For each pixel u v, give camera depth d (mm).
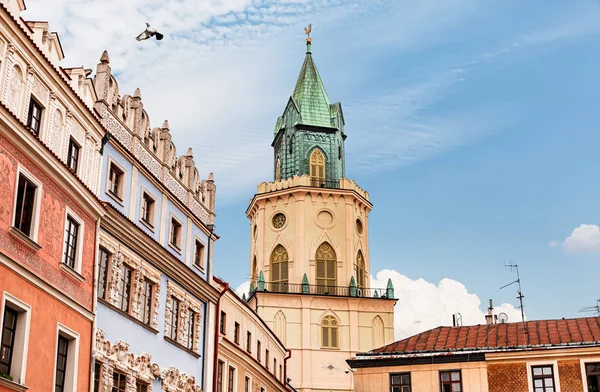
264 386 54969
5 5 26172
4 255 24250
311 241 91500
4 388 23844
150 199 37375
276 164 101250
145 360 34531
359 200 94812
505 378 52188
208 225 44188
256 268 94438
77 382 28703
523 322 58469
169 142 39969
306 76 102688
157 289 36594
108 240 32438
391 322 88250
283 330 86188
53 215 27906
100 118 32844
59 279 28094
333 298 87938
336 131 99312
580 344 51531
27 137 25906
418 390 53531
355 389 54875
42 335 26344
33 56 27266
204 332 42031
